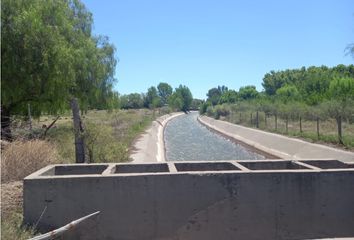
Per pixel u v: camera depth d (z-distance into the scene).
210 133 53.03
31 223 7.42
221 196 7.62
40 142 12.32
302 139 29.23
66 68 18.70
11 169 10.08
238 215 7.64
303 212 7.71
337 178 7.77
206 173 7.62
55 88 18.72
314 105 44.22
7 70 17.56
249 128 44.12
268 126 42.25
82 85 23.19
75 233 7.20
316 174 7.75
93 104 26.80
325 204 7.75
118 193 7.52
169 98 136.38
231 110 71.00
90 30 27.38
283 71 101.81
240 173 7.66
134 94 119.81
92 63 23.97
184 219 7.59
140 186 7.55
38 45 18.02
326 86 62.78
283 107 48.66
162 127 60.91
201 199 7.61
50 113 21.44
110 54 28.64
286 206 7.69
